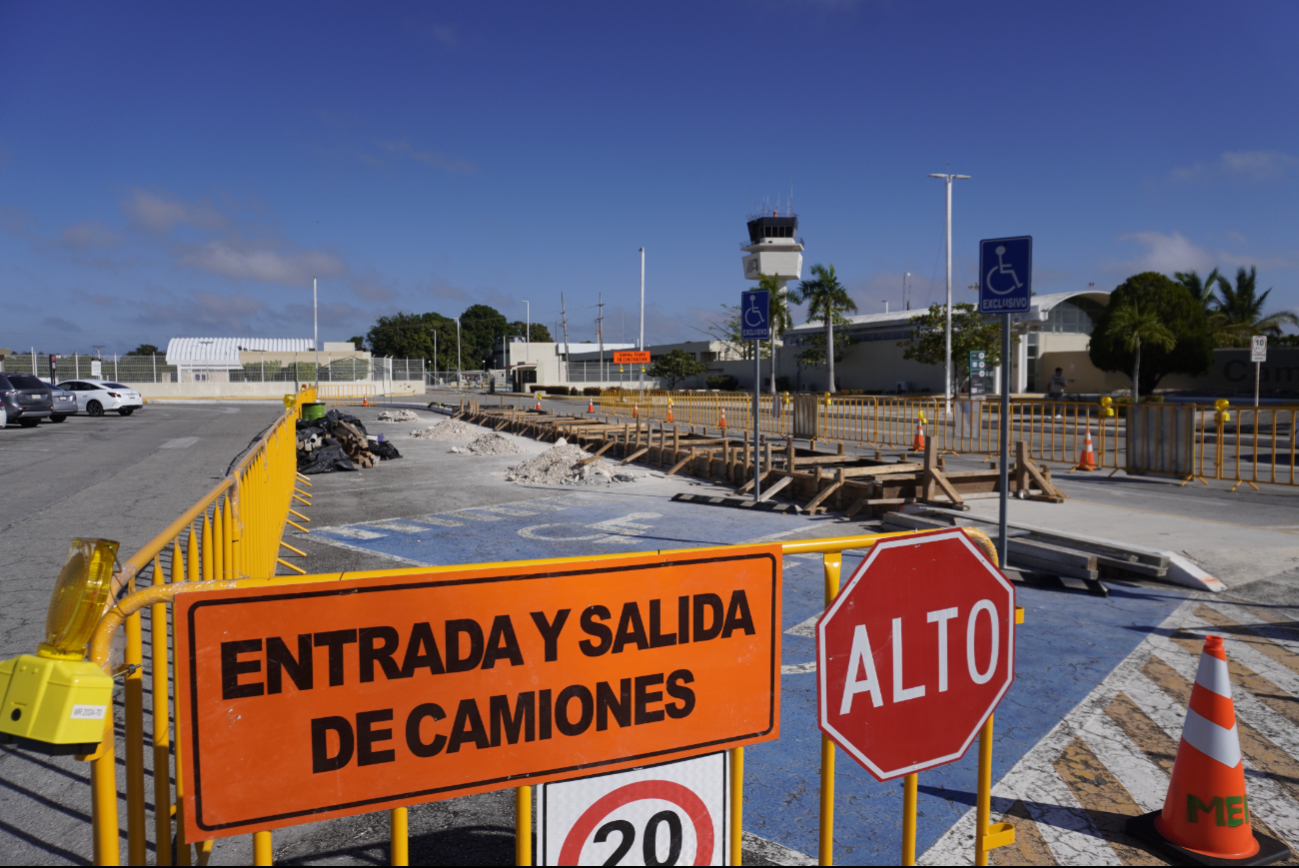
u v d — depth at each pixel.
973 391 31.02
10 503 11.39
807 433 22.62
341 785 2.25
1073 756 4.10
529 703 2.43
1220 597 6.89
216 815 2.13
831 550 2.74
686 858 2.69
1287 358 42.19
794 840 3.34
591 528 10.27
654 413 34.88
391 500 12.70
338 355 74.62
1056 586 7.16
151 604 2.12
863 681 2.79
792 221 53.88
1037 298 50.62
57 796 3.66
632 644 2.55
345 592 2.21
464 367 138.12
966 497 11.43
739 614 2.70
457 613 2.32
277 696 2.17
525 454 19.73
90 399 32.34
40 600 6.45
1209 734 3.24
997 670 3.11
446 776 2.36
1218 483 13.41
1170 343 38.41
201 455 17.66
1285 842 3.34
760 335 11.51
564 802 2.49
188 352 76.56
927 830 3.41
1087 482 13.62
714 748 2.71
